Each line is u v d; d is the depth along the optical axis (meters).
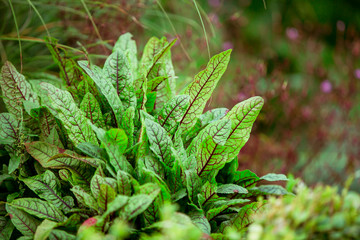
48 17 1.07
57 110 0.68
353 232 0.57
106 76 0.73
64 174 0.70
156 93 0.75
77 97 0.75
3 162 0.77
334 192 0.60
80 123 0.70
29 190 0.74
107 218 0.65
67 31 1.02
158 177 0.66
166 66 0.78
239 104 0.71
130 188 0.66
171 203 0.68
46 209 0.68
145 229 0.65
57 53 0.77
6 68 0.73
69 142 0.73
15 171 0.73
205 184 0.68
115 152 0.67
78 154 0.72
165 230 0.63
